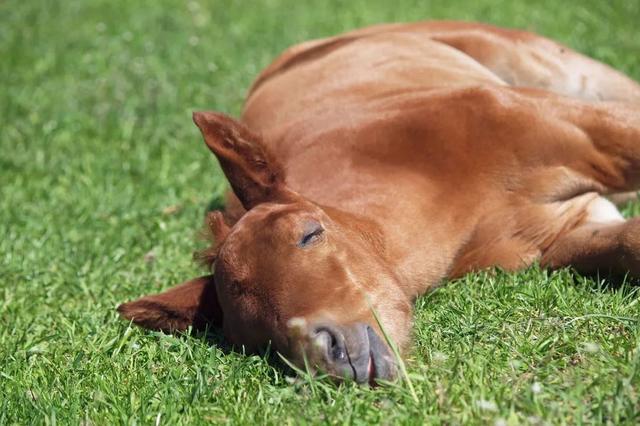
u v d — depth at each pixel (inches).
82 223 453.4
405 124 346.6
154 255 406.3
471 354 273.3
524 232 340.2
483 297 316.5
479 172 338.0
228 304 288.5
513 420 237.5
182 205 458.3
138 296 368.2
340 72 410.6
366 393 257.6
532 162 339.3
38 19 779.4
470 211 335.6
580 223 346.0
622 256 314.7
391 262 315.9
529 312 301.3
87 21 765.9
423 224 327.6
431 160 338.3
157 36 710.5
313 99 399.9
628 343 270.1
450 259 332.8
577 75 440.8
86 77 647.1
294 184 346.3
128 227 445.1
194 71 626.2
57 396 288.5
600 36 605.3
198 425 259.9
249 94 472.4
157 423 261.1
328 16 721.6
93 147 546.0
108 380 293.1
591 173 346.9
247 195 311.0
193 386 275.9
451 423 240.7
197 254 312.2
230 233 295.0
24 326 354.0
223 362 291.0
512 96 345.7
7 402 287.1
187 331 312.8
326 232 286.4
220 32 710.5
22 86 637.9
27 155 540.4
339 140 352.5
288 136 378.0
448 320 301.1
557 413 239.3
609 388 247.8
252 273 281.3
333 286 274.4
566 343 274.7
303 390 264.8
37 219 460.1
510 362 266.7
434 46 425.7
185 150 521.7
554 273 327.9
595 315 281.3
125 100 596.7
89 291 379.6
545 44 443.8
